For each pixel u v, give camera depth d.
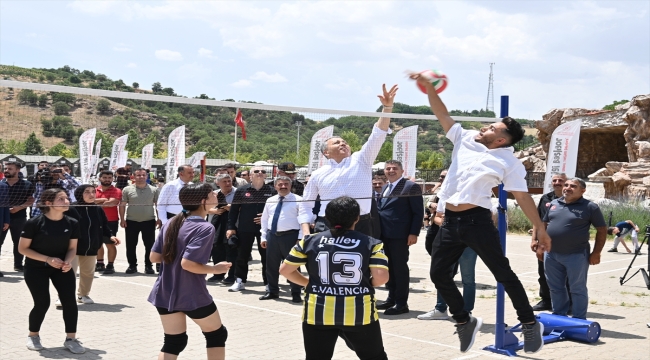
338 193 7.24
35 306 6.72
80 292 9.27
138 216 12.19
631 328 8.13
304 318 4.57
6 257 14.43
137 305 9.27
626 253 16.84
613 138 35.31
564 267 8.10
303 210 8.69
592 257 7.95
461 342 5.54
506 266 5.29
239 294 10.43
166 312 5.18
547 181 8.72
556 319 7.56
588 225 7.93
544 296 9.34
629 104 30.92
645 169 27.38
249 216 10.66
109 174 12.01
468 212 5.23
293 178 10.81
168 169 10.43
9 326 7.90
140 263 14.12
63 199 6.64
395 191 8.94
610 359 6.63
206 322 5.23
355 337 4.57
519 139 5.35
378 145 7.21
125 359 6.50
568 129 8.59
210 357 5.30
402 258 8.93
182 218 5.20
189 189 5.20
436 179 15.78
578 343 7.31
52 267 6.72
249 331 7.79
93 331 7.67
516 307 5.39
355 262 4.46
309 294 4.56
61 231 6.64
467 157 5.33
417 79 5.46
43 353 6.69
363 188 7.27
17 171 10.10
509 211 22.83
